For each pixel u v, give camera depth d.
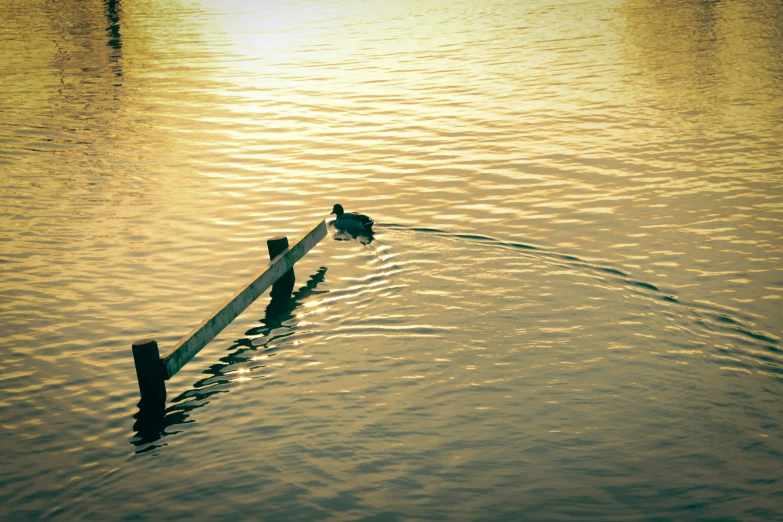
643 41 32.41
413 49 33.00
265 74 29.22
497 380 10.03
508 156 19.44
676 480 8.11
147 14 45.44
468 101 24.72
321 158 19.89
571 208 15.90
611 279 12.66
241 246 14.79
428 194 17.11
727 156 18.55
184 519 7.88
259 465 8.62
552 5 43.72
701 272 12.82
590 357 10.45
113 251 14.59
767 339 10.73
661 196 16.31
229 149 20.80
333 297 12.55
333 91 26.56
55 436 9.34
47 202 17.11
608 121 21.89
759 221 14.80
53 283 13.32
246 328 11.80
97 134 22.20
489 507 7.83
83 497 8.27
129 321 12.04
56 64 31.44
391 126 22.47
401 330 11.38
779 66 26.78
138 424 9.54
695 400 9.42
